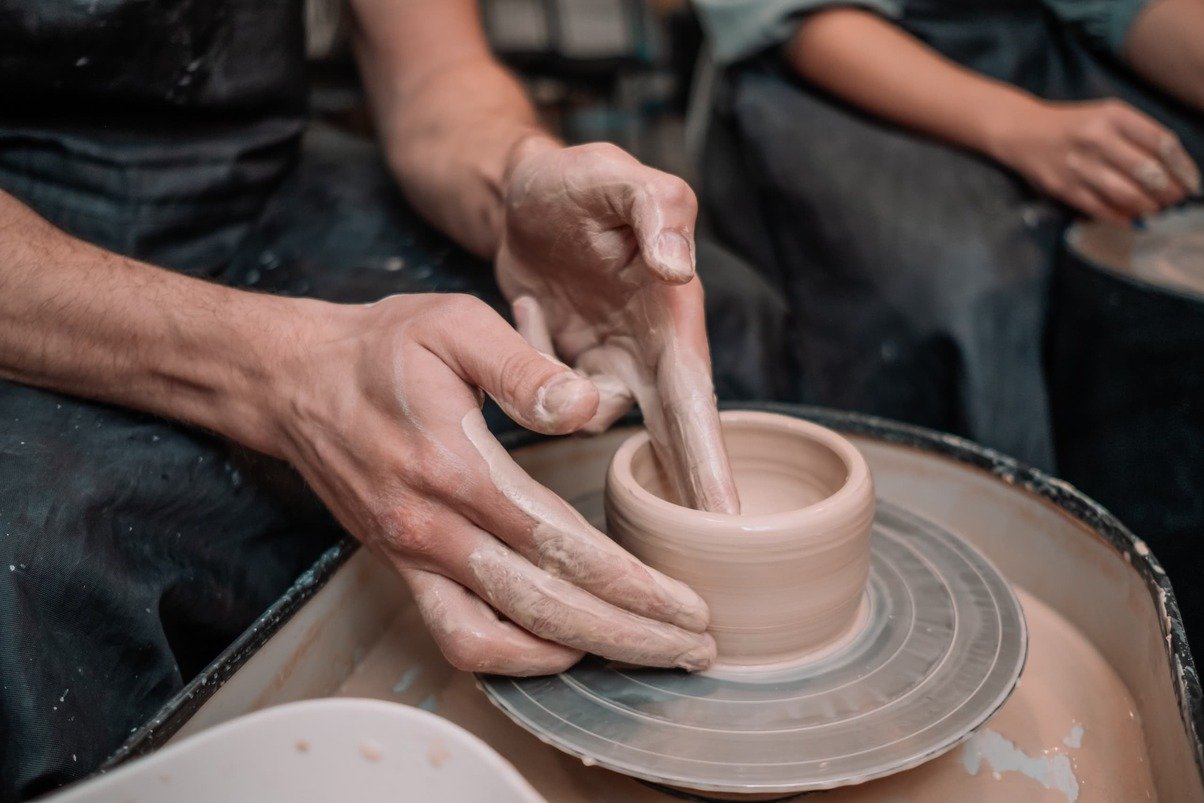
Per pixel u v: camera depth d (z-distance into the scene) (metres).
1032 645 0.76
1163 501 1.03
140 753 0.51
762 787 0.53
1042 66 1.56
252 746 0.44
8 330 0.72
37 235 0.76
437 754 0.43
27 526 0.62
